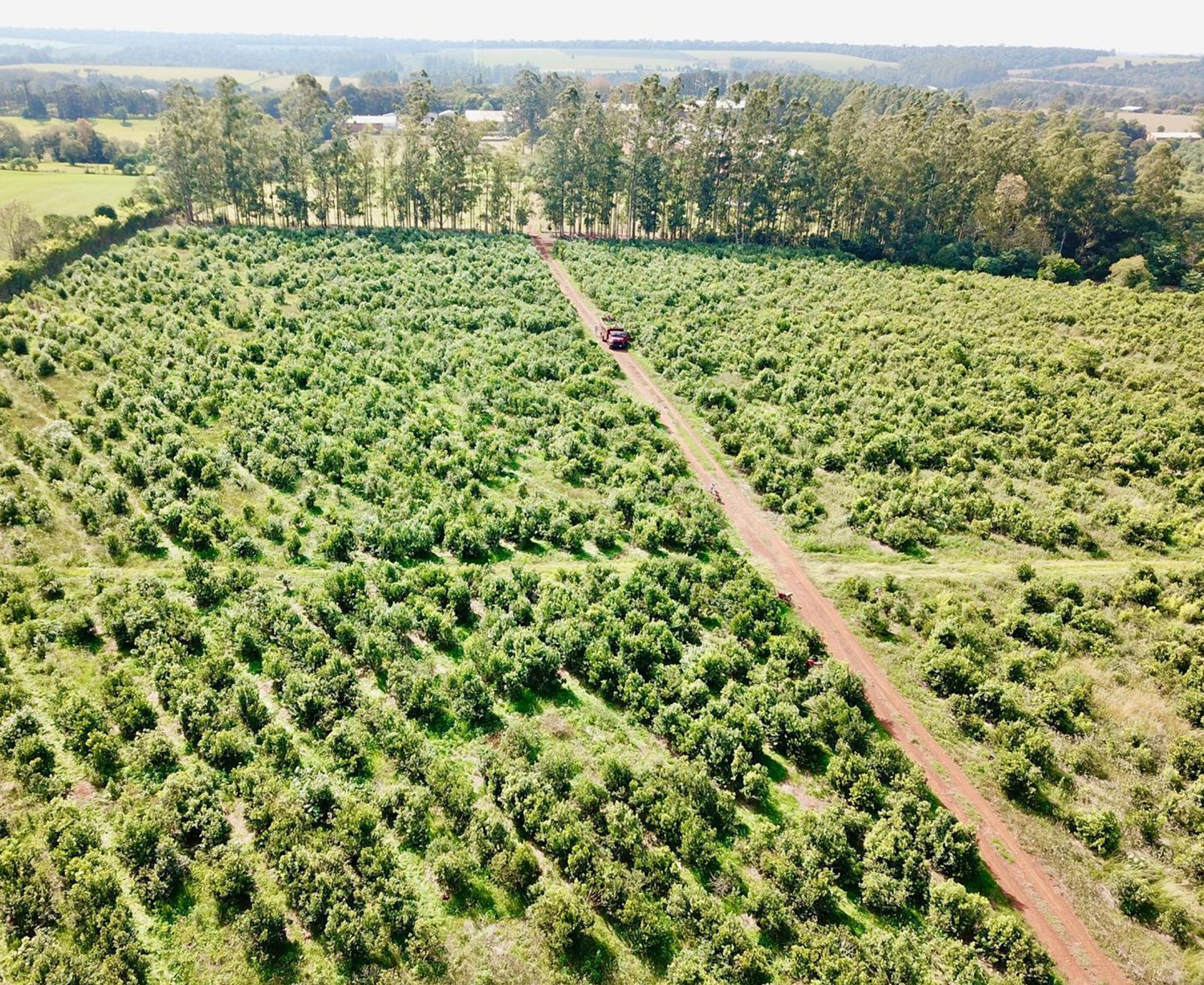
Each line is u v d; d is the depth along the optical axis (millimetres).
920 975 23891
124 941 23406
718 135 127438
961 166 124188
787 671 37156
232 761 30375
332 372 66875
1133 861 28938
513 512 47781
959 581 45656
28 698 32594
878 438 59000
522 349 75250
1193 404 67750
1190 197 147375
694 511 50094
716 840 28969
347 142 119312
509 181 128250
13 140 157750
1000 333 85875
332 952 24125
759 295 97188
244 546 43656
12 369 62625
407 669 35062
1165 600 43375
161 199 117875
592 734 33594
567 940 24312
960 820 30719
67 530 44719
